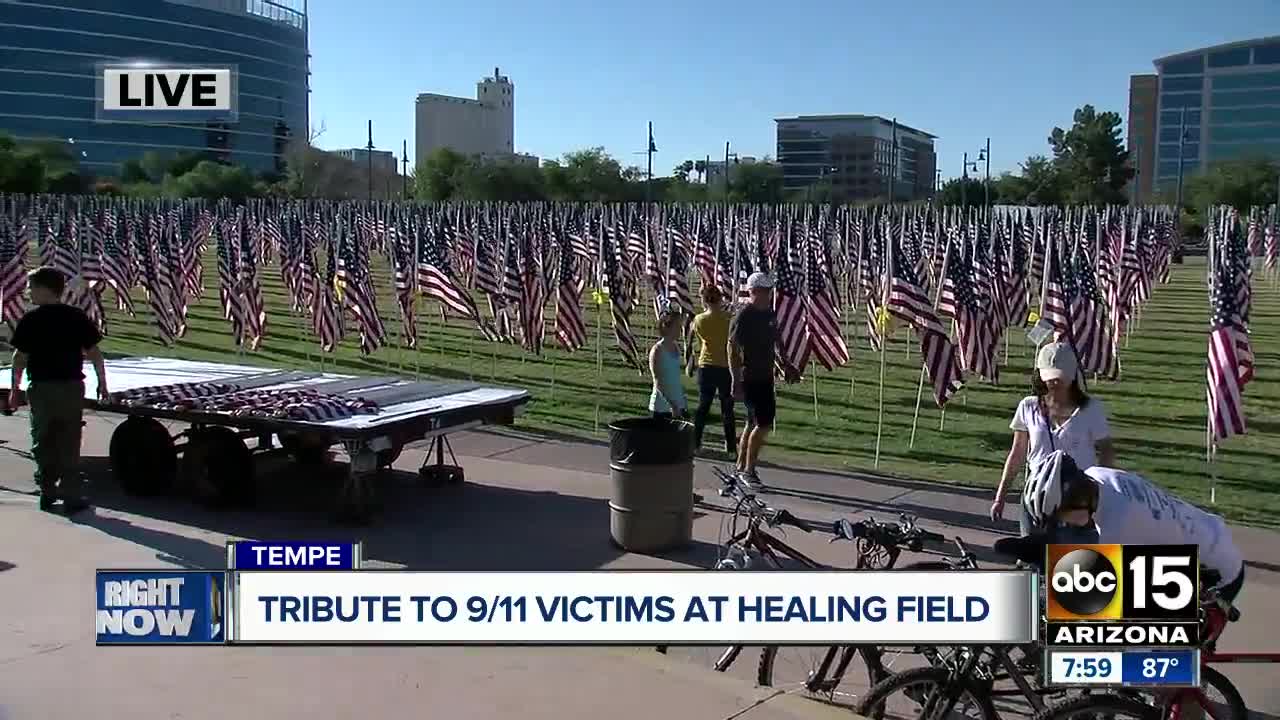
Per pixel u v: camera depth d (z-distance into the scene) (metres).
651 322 26.52
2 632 6.39
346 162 96.62
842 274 32.44
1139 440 13.86
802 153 141.25
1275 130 136.88
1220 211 62.97
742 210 62.53
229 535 8.93
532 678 5.78
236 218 46.91
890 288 13.34
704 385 11.88
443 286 17.02
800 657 6.64
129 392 10.29
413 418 9.36
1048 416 6.28
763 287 10.16
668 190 98.81
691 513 8.67
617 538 8.58
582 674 5.86
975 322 15.05
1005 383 18.38
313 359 21.02
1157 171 144.00
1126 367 20.64
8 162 71.44
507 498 10.23
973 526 9.27
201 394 10.27
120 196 77.44
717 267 22.34
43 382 9.29
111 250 28.73
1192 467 12.27
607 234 26.86
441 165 92.50
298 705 5.38
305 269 24.31
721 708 5.45
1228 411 10.45
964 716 5.25
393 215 45.31
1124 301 23.91
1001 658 5.03
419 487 10.63
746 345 10.22
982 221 38.28
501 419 10.46
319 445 10.89
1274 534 9.09
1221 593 4.89
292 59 104.81
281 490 10.47
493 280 21.73
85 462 11.61
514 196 90.44
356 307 17.92
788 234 25.08
